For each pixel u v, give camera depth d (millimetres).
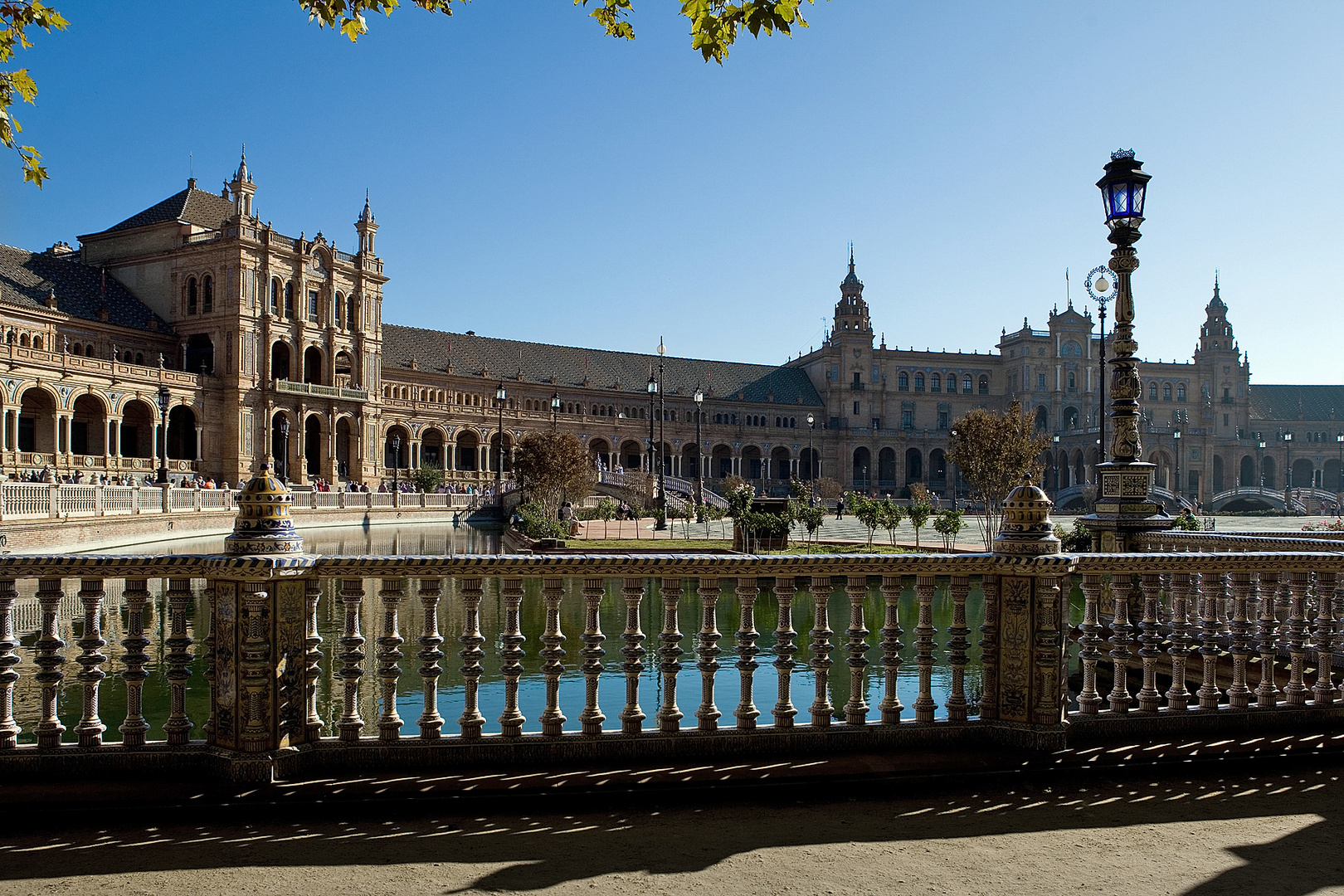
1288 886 4941
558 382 115500
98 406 68062
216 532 47844
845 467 134750
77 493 35031
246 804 5789
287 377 82188
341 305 86188
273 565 6039
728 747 6738
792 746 6801
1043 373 136750
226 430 75000
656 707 12344
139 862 5129
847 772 6430
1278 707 7551
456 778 6141
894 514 39188
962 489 136750
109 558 6098
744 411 132500
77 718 12016
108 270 81812
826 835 5633
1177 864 5227
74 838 5461
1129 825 5840
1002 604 7043
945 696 13414
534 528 40531
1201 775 6820
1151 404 141625
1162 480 134250
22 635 17688
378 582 26141
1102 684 11812
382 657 6457
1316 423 148375
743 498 37062
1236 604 7539
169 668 6281
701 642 6820
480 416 100000
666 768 6414
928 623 7086
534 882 4914
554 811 6016
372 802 5941
